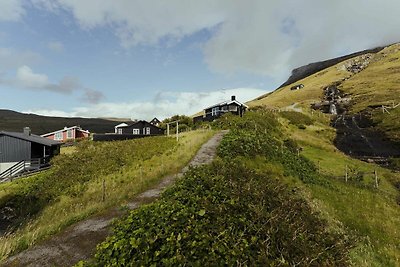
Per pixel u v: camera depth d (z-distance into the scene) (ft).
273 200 38.14
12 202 84.02
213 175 48.39
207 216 30.09
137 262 23.79
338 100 352.90
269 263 24.43
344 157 143.13
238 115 187.32
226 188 40.16
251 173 52.85
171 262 22.86
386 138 176.55
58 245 34.58
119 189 66.69
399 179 110.83
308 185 72.79
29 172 133.69
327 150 151.43
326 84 537.24
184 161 77.00
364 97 329.93
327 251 31.14
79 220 42.29
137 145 124.67
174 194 39.11
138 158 101.55
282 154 90.53
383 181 107.14
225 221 29.07
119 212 44.19
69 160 114.11
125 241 26.08
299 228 31.94
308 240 31.35
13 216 75.41
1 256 32.58
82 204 67.15
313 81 638.53
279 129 171.53
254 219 30.58
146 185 58.44
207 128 161.58
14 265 30.76
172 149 104.63
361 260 40.09
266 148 88.89
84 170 98.22
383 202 74.95
